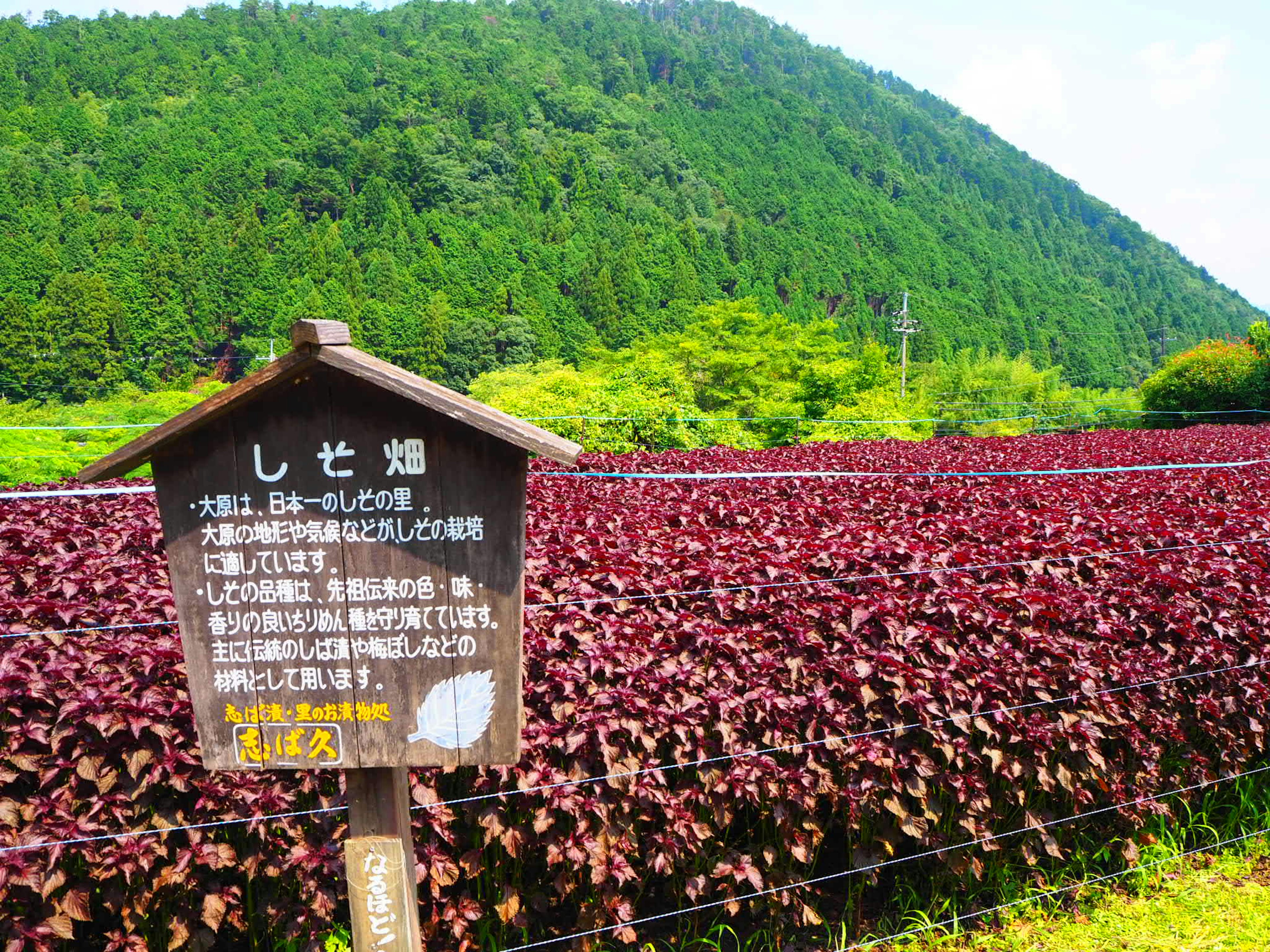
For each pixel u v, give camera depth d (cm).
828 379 3234
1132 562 576
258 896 383
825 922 432
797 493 934
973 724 419
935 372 6103
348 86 12812
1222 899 462
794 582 493
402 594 265
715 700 394
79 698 357
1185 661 492
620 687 393
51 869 329
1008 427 4684
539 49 16738
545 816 360
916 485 1040
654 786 378
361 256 9150
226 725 272
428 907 394
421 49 14525
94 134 10338
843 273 11538
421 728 271
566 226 10369
